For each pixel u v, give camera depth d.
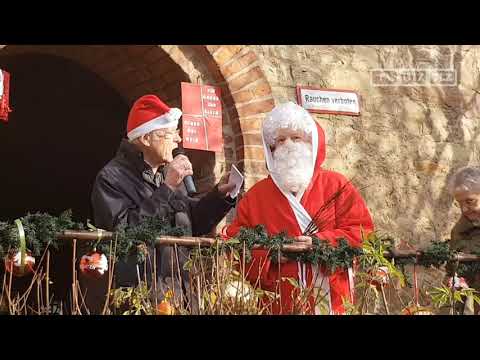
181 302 3.62
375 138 6.48
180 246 3.92
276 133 4.88
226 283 3.61
